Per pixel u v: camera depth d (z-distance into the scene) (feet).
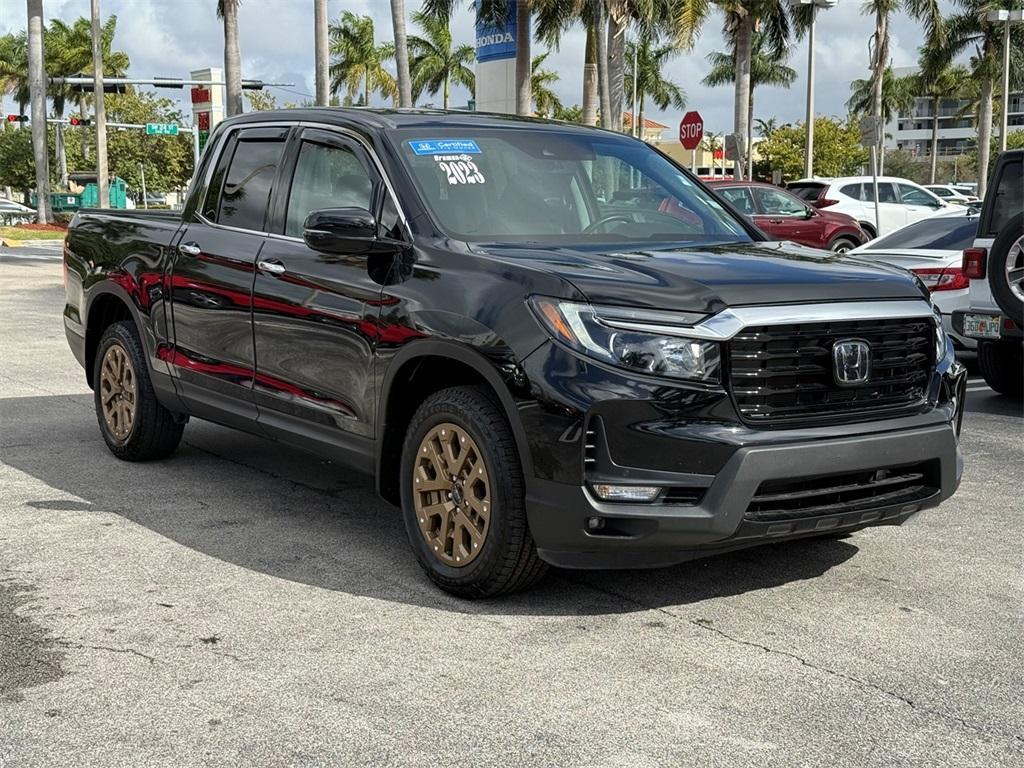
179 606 14.37
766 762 10.47
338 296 16.25
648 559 13.48
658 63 201.67
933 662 12.83
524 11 107.24
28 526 17.71
